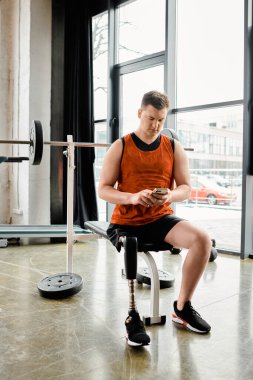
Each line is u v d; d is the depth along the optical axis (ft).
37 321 6.03
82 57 14.64
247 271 9.36
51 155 15.08
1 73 15.80
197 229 5.27
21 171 15.28
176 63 12.76
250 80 10.30
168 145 5.85
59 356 4.82
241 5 10.91
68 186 7.89
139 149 5.63
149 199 4.87
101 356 4.84
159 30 13.08
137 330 5.05
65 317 6.22
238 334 5.63
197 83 12.23
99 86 15.70
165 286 7.89
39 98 14.97
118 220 5.73
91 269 9.38
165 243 5.58
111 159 5.66
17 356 4.80
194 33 12.25
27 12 14.78
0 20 15.70
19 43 15.31
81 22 14.64
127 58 14.48
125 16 14.48
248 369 4.57
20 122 15.35
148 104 5.31
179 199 5.42
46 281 7.63
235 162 11.70
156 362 4.70
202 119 12.32
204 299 7.23
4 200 16.08
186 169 5.91
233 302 7.07
